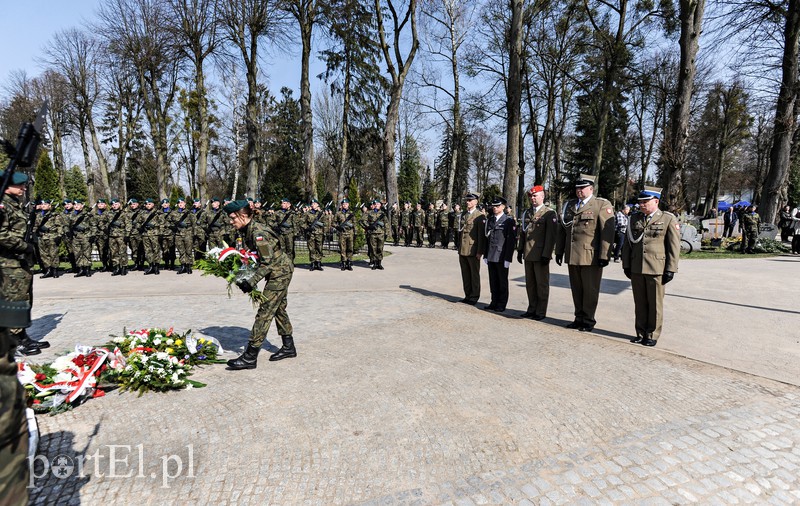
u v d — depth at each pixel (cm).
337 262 1520
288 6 2164
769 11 1733
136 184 4388
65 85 3138
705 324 679
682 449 325
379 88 2719
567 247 656
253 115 2247
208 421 376
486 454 322
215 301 850
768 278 1094
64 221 1216
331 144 4300
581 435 347
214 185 5278
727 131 3547
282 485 288
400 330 648
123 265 1242
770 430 353
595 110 2648
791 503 268
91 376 418
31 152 231
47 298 866
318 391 432
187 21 2205
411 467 307
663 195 1556
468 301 839
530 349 558
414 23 2139
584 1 2102
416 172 5378
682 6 1431
